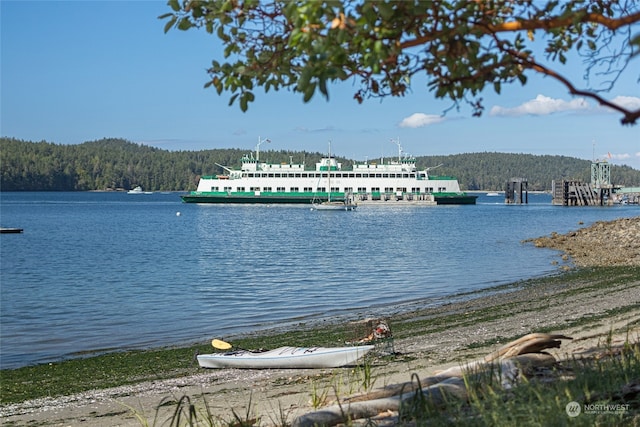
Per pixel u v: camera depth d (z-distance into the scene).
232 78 5.57
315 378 13.11
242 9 5.42
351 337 16.20
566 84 4.43
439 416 6.65
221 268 42.78
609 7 6.02
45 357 18.56
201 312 26.38
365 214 122.31
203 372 15.10
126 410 11.80
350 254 51.09
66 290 33.34
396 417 7.44
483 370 8.22
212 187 157.00
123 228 88.12
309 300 29.00
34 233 78.56
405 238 67.25
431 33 4.84
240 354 15.41
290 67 5.56
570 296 24.94
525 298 25.78
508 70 5.07
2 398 13.52
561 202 181.25
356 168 150.50
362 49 4.73
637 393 6.79
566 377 8.10
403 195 151.25
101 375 15.69
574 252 47.53
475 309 23.66
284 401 10.84
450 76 5.07
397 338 17.64
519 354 9.40
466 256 47.69
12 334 22.25
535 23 4.83
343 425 7.33
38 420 11.58
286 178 151.38
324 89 4.38
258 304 28.16
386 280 35.41
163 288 33.75
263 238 69.50
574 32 6.13
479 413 6.53
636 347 9.05
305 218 109.94
